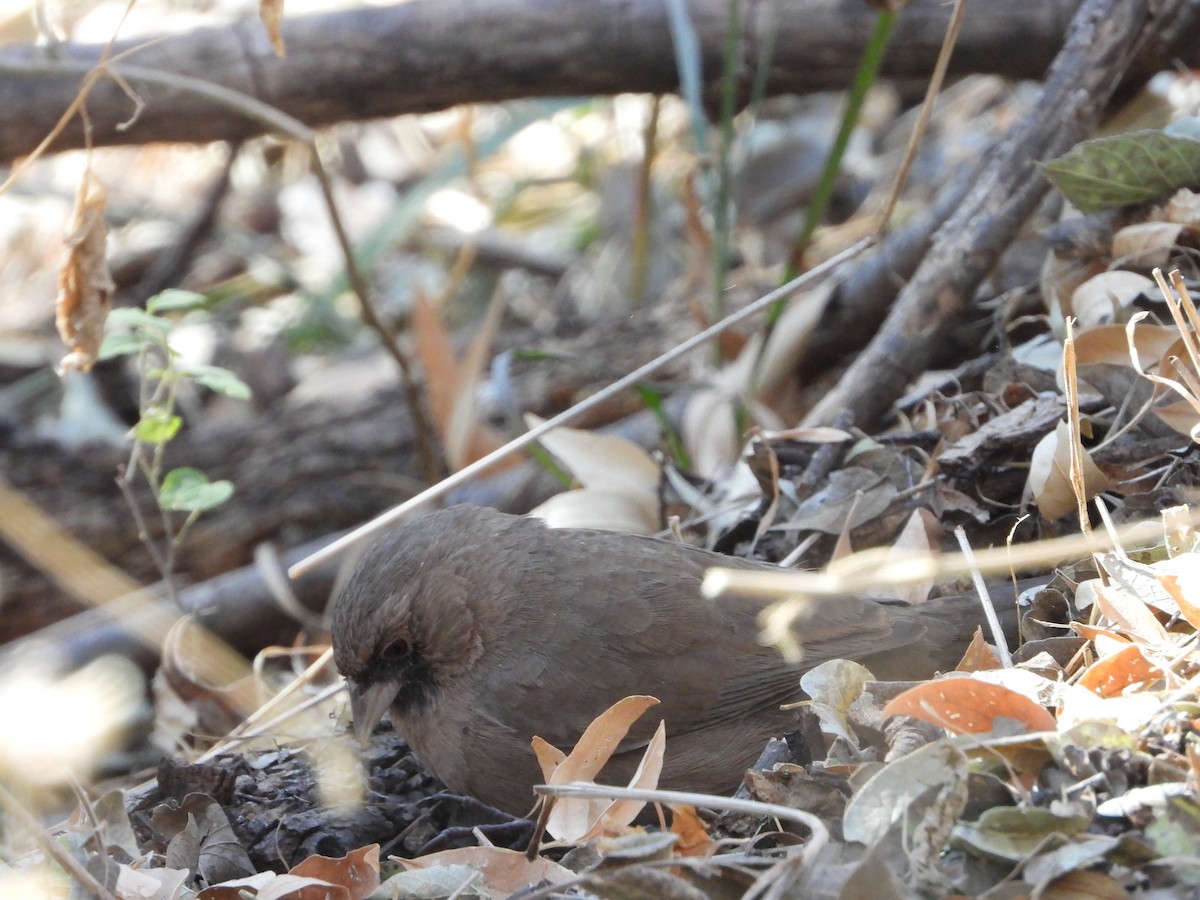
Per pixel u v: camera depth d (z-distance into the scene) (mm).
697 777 7602
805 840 5602
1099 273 9398
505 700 7535
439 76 11125
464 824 7820
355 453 12391
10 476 12062
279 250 17500
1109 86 9562
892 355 9523
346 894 6102
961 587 8219
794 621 7680
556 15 11016
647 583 7715
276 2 7758
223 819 7098
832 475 8758
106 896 5617
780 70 11414
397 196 18312
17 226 17094
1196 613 5887
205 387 15250
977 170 10930
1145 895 4812
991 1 10828
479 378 12250
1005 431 8375
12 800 5855
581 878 5219
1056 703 5906
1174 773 5145
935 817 5102
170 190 18281
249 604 11312
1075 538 6887
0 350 15219
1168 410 7621
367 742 8023
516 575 7703
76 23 15523
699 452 10734
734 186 15016
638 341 12516
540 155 18891
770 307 10312
